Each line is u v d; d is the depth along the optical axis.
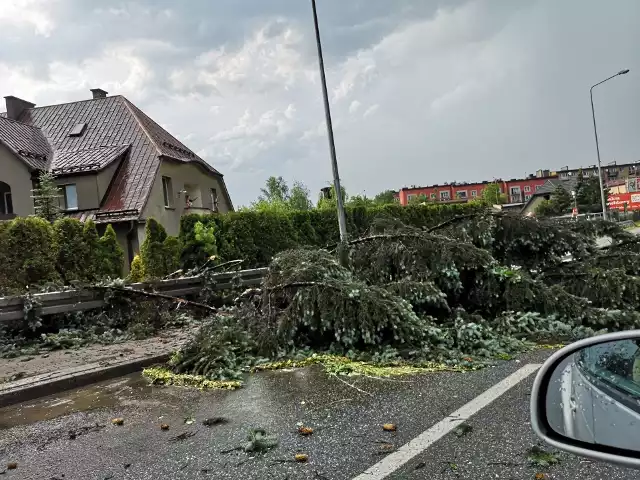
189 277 11.59
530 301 7.63
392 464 3.58
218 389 5.80
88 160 25.67
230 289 11.94
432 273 7.82
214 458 3.88
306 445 4.00
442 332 6.86
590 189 73.56
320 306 6.90
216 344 6.68
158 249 13.79
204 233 16.73
